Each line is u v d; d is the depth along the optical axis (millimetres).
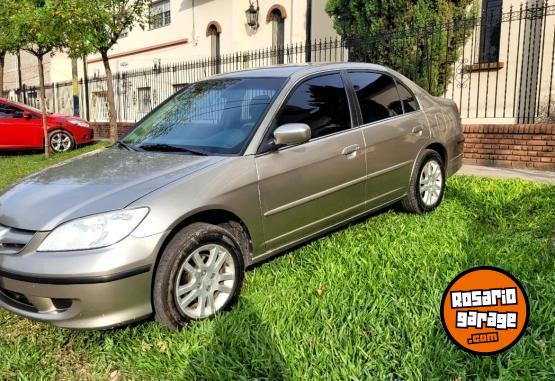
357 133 4391
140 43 21047
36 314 2965
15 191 3484
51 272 2807
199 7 17766
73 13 9289
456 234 4488
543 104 8992
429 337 2797
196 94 4598
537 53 9055
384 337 2867
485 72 9812
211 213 3332
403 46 8836
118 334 3141
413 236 4480
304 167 3869
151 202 3008
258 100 4016
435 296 3178
